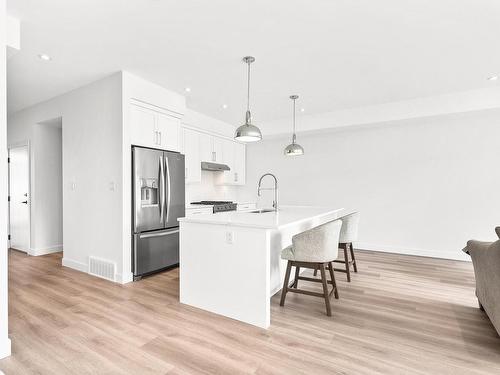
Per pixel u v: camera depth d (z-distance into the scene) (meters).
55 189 4.84
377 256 4.73
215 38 2.64
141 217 3.45
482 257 2.21
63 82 3.65
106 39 2.65
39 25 2.40
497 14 2.27
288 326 2.29
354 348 1.97
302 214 3.13
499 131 4.25
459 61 3.11
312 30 2.51
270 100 4.47
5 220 1.87
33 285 3.21
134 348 1.96
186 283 2.72
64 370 1.73
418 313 2.53
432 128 4.70
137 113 3.50
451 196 4.57
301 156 5.88
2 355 1.84
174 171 3.95
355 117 4.84
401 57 3.02
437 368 1.75
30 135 4.64
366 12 2.26
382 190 5.09
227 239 2.46
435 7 2.19
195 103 4.62
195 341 2.06
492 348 1.97
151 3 2.13
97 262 3.55
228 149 6.04
